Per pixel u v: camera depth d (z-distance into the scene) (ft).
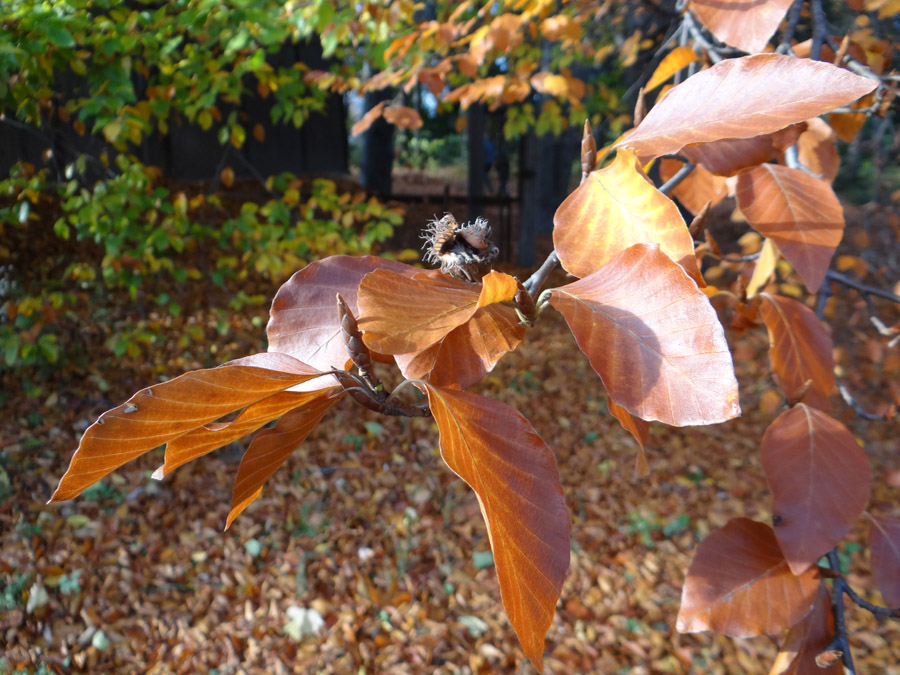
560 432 20.02
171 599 13.39
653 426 20.45
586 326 1.83
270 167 31.91
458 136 66.18
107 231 12.94
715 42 5.83
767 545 3.44
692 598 3.35
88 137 22.21
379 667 12.31
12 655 11.68
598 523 16.19
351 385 2.04
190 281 23.94
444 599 13.93
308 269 2.47
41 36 10.27
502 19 10.17
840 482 3.27
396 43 11.77
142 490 15.81
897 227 10.50
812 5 4.71
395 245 30.78
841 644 3.39
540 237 38.63
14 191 14.01
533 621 1.57
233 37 12.50
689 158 2.99
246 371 1.72
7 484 14.98
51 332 18.21
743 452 19.19
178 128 28.40
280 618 13.16
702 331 1.69
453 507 16.61
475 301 2.18
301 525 15.60
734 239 33.83
